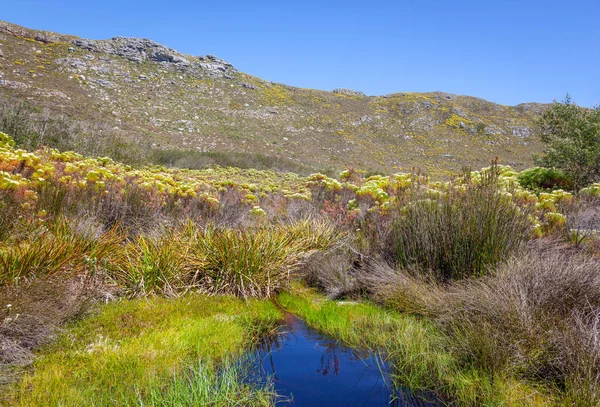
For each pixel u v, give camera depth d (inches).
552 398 101.0
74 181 260.2
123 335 132.7
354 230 249.6
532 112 3024.1
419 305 158.1
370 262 200.8
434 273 177.9
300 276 212.1
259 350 136.4
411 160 2063.2
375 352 135.3
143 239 193.8
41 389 98.3
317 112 2541.8
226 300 174.1
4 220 192.9
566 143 421.4
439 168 1951.3
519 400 100.1
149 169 549.3
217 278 187.0
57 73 1929.1
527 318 123.6
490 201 179.3
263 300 179.6
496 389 104.4
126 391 101.3
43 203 224.8
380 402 105.6
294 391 110.3
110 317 142.7
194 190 313.1
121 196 253.9
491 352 113.6
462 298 145.2
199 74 2581.2
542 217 245.9
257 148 1744.6
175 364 116.6
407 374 119.3
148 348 123.6
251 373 120.6
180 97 2245.3
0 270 140.6
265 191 411.2
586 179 394.3
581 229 220.5
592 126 434.6
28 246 169.5
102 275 165.8
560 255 169.8
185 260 191.9
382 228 223.9
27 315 119.3
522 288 137.3
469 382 108.7
